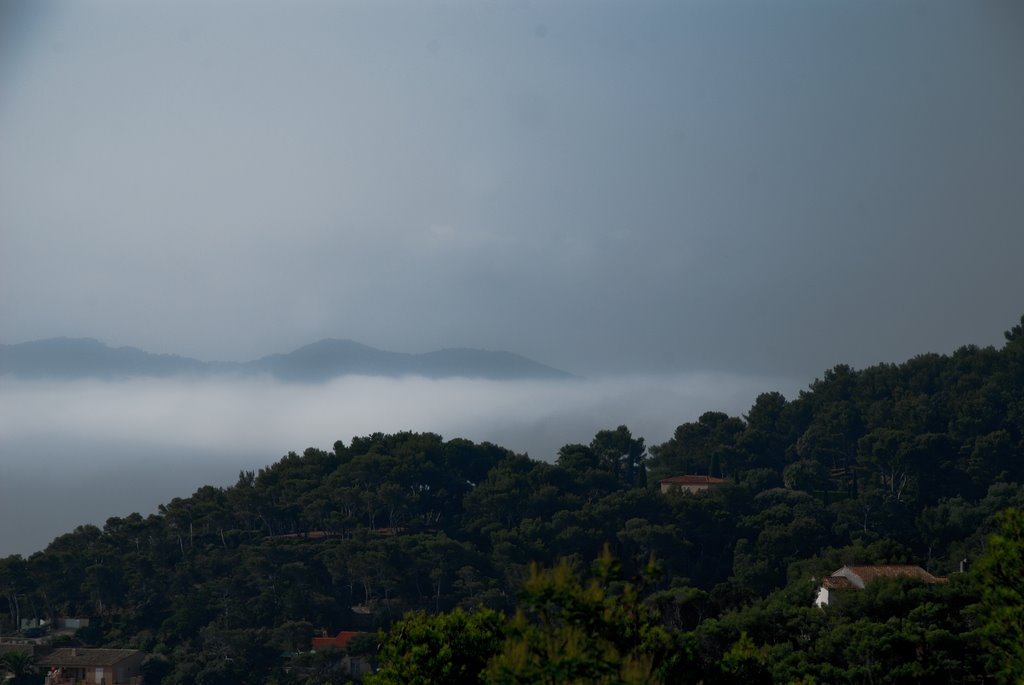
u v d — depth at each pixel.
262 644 95.62
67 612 113.75
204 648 97.75
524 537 120.25
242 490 132.12
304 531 134.12
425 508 136.25
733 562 117.69
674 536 114.44
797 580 85.75
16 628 110.44
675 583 106.00
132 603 113.88
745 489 133.00
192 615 104.31
